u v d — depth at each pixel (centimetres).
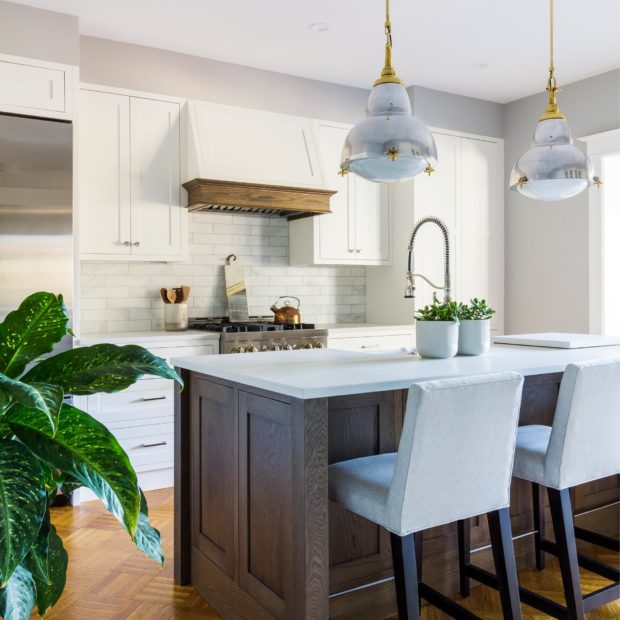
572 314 502
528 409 279
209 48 427
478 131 541
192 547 264
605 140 470
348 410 229
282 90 473
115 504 126
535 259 531
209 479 251
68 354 149
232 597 234
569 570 215
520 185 274
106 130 403
